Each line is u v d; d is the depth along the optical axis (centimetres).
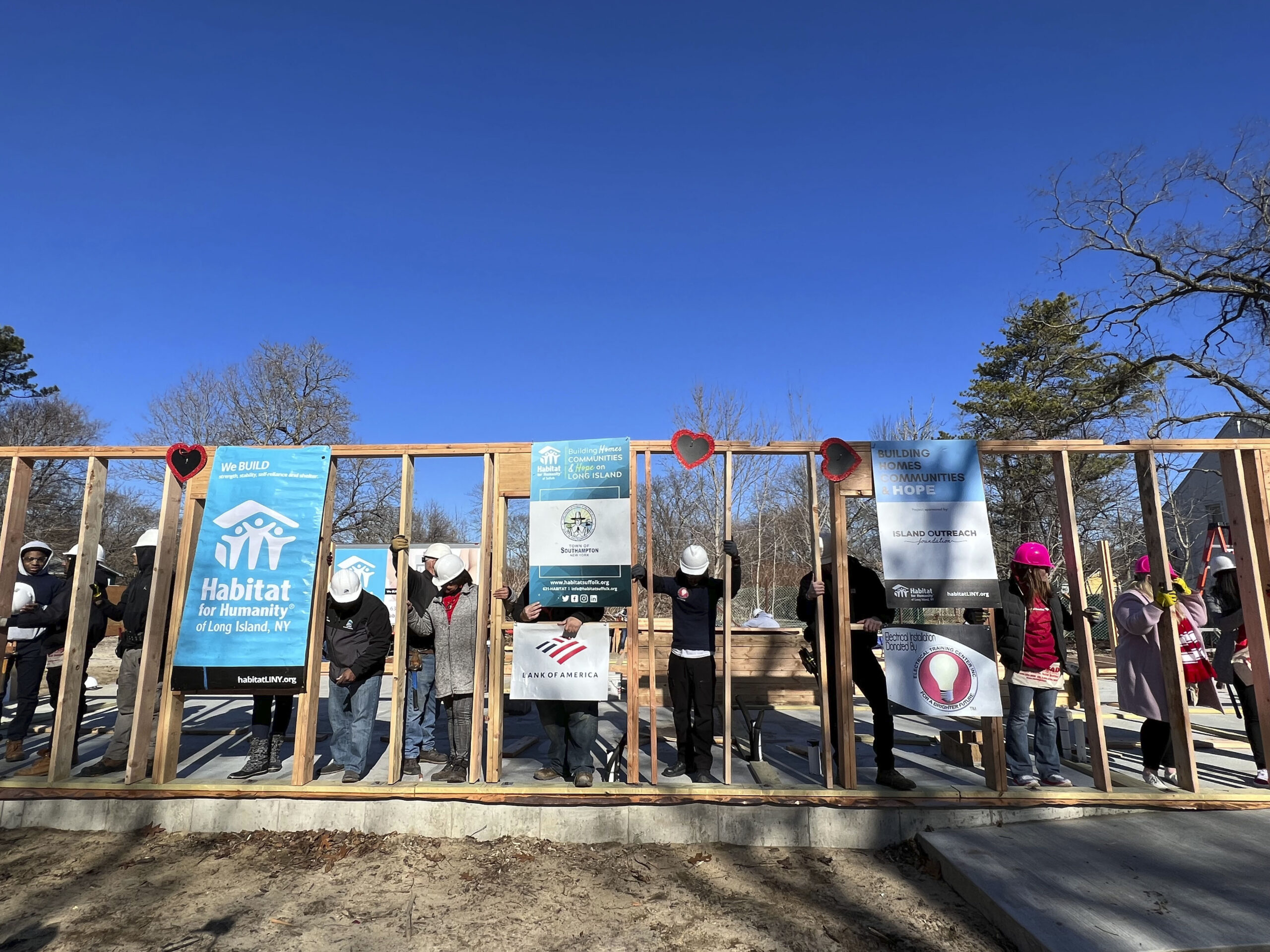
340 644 542
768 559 2477
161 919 403
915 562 531
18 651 627
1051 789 515
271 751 581
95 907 417
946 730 765
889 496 541
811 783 556
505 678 947
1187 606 601
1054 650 532
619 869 466
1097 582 2528
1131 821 492
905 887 439
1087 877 410
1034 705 551
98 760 633
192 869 466
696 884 445
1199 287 1877
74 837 516
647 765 616
